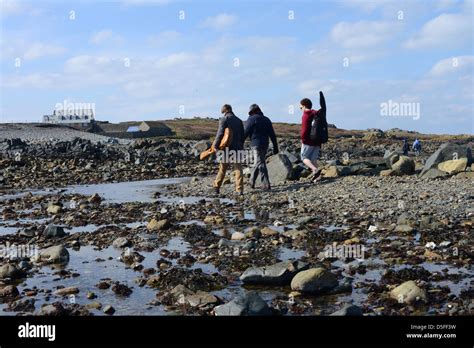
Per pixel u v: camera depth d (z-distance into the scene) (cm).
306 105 1755
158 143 5106
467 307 599
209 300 640
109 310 621
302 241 972
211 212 1348
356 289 684
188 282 713
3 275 776
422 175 1827
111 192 1991
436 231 984
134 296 681
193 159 3781
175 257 888
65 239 1054
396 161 2034
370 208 1291
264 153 1722
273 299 654
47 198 1784
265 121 1709
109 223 1252
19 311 633
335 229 1084
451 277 720
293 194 1599
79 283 746
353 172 1962
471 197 1342
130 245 990
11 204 1658
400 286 650
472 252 836
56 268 835
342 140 8700
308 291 669
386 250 880
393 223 1107
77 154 3659
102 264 851
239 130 1672
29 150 3928
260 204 1467
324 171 1925
